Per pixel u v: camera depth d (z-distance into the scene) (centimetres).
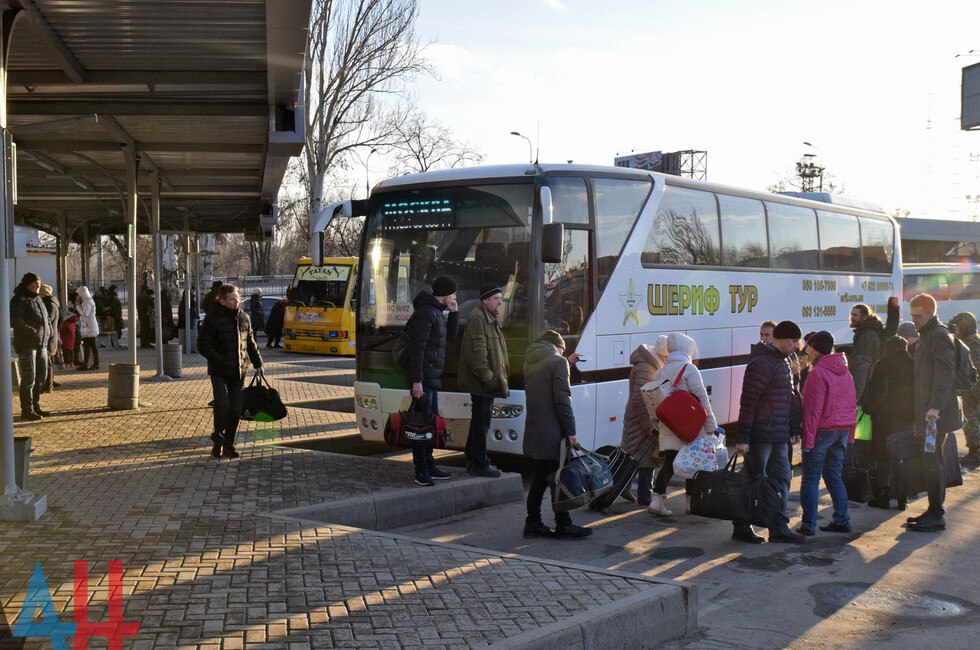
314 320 2997
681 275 1248
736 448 823
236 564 617
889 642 581
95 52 1014
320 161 3903
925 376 878
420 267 1114
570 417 797
